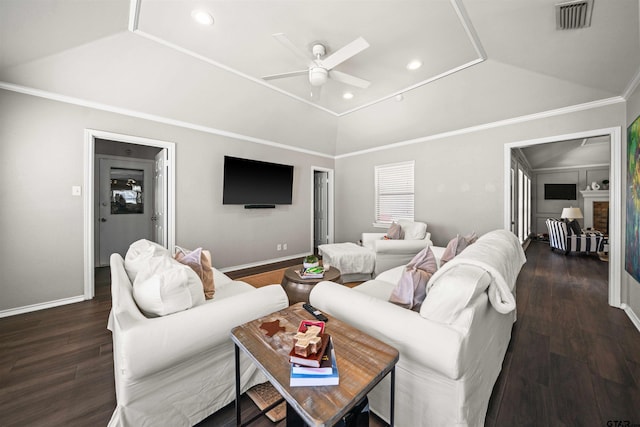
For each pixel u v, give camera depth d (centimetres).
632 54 198
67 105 277
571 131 301
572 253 573
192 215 380
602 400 142
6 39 207
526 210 734
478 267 128
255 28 220
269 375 91
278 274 400
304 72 246
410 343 111
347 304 141
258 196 446
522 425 127
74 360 180
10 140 250
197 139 381
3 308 249
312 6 191
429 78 308
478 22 204
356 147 534
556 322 238
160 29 224
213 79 313
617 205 268
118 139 311
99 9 197
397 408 122
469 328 107
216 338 124
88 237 292
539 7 169
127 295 131
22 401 141
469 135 390
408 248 359
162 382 115
